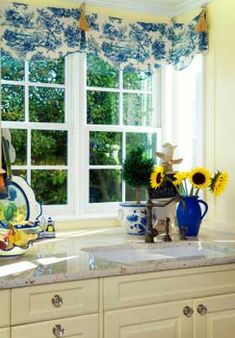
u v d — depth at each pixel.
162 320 2.13
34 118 3.05
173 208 2.98
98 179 3.24
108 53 3.09
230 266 2.30
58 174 3.12
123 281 2.04
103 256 2.41
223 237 2.76
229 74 2.90
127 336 2.05
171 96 3.43
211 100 3.06
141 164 2.86
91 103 3.23
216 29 2.99
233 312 2.31
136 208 2.82
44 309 1.87
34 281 1.84
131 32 3.17
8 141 2.76
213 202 3.04
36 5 2.89
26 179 3.01
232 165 2.89
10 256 2.12
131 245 2.53
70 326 1.93
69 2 2.98
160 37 3.27
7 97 2.97
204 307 2.23
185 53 3.18
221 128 2.97
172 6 3.25
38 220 2.78
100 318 1.99
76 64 3.15
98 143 3.25
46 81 3.09
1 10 2.80
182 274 2.18
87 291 1.96
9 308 1.81
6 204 2.64
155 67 3.25
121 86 3.33
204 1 3.06
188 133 3.36
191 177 2.74
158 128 3.43
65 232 2.93
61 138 3.14
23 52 2.85
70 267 1.99
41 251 2.33
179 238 2.71
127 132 3.36
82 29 2.99
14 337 1.82
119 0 3.10
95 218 3.13
